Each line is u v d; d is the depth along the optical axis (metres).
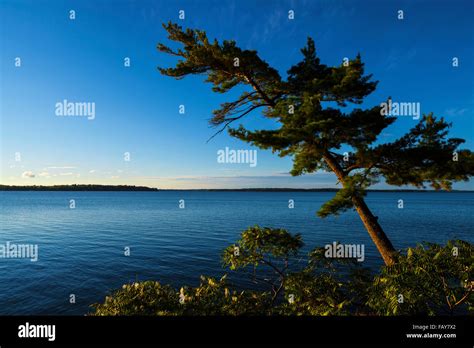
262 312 6.14
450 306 5.16
